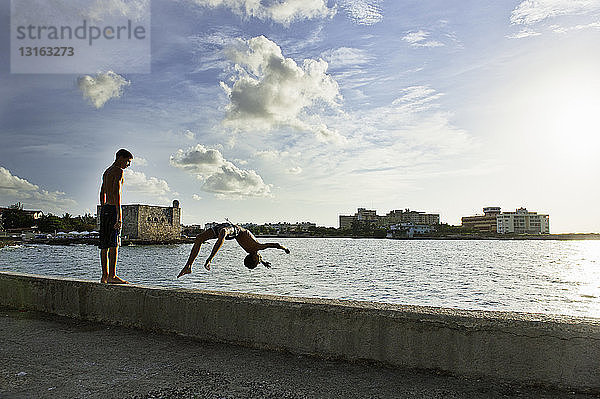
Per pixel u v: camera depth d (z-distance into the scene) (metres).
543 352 3.55
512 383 3.62
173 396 3.45
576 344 3.47
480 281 42.16
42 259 68.19
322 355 4.35
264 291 33.38
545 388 3.53
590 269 58.31
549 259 86.00
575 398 3.35
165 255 82.94
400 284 38.66
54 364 4.25
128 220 120.38
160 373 3.98
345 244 194.38
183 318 5.21
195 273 48.28
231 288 34.97
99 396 3.45
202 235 5.30
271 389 3.59
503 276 47.69
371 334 4.15
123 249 102.12
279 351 4.57
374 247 155.00
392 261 73.62
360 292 33.19
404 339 4.02
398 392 3.51
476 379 3.74
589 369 3.43
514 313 3.95
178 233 135.25
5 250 94.94
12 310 6.75
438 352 3.88
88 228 179.75
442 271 53.56
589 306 27.86
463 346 3.80
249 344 4.75
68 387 3.64
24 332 5.48
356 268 57.22
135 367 4.15
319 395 3.46
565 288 36.81
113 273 6.46
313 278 43.16
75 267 54.38
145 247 111.94
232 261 68.56
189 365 4.20
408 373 3.93
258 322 4.72
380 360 4.10
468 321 3.82
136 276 44.81
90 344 4.93
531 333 3.60
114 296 5.84
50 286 6.54
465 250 132.25
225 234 5.17
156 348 4.77
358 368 4.08
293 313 4.54
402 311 4.09
